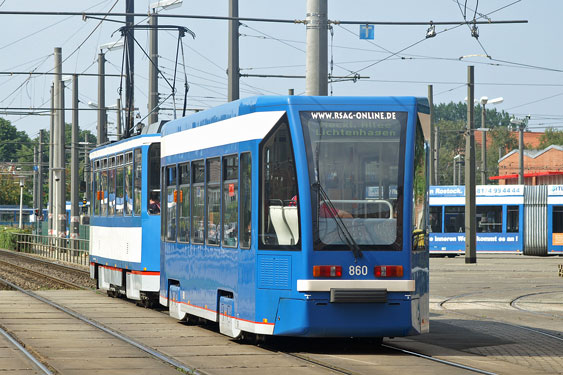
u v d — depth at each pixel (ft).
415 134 44.27
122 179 72.74
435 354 44.88
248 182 45.24
